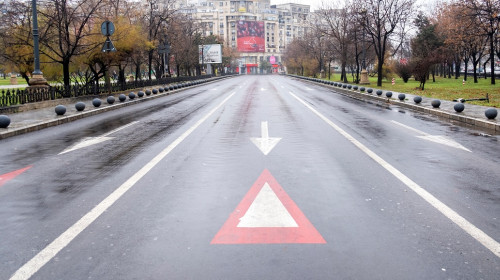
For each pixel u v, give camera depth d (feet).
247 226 16.12
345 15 172.86
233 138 36.99
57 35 92.79
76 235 15.55
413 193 20.12
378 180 22.49
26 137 40.01
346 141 34.86
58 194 20.83
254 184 21.90
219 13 563.07
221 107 68.08
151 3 142.31
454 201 18.89
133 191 21.03
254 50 549.54
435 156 28.63
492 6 112.06
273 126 44.75
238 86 151.33
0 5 94.32
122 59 105.19
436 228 15.74
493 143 33.60
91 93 89.20
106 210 18.24
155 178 23.49
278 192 20.43
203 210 18.02
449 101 68.80
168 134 39.96
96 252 14.06
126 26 100.22
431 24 202.39
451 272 12.39
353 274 12.30
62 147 34.14
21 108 59.77
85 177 24.09
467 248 13.99
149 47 123.13
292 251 13.88
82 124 49.34
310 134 38.88
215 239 14.96
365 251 13.83
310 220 16.66
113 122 50.60
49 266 13.12
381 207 18.12
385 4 141.49
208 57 293.64
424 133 39.01
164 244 14.60
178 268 12.81
